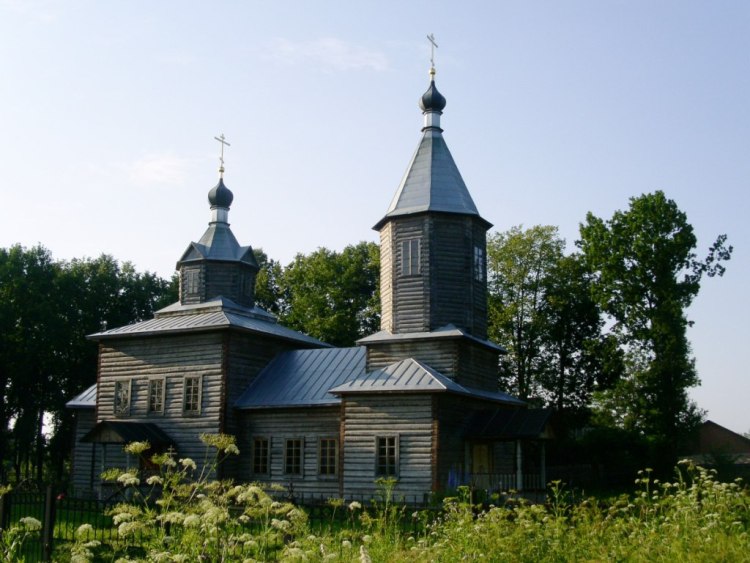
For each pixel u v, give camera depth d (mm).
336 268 64750
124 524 9797
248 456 35844
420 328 33625
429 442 30031
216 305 40719
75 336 59656
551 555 12023
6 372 56438
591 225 51688
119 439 34875
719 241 49281
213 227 43812
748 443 72562
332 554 10375
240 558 12070
